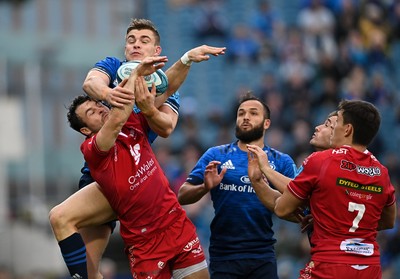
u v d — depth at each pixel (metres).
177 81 23.81
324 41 70.50
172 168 56.22
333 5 72.00
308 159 23.14
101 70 23.38
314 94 66.00
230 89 72.38
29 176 75.38
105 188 23.12
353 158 22.73
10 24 87.94
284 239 52.28
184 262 23.77
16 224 62.91
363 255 22.55
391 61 72.19
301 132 59.22
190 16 77.50
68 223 23.22
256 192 24.45
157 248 23.36
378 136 60.59
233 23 78.25
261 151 24.41
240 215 26.97
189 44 75.69
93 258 24.80
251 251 27.03
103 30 94.38
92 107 24.41
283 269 49.78
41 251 60.91
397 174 58.06
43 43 84.00
